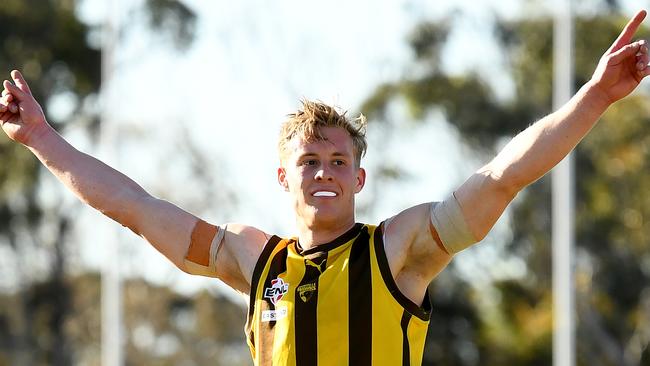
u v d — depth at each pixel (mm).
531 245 51250
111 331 33938
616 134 50906
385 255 8141
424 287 8234
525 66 51594
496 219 8039
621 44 7957
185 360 54594
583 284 51531
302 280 8227
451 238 8070
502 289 51125
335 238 8320
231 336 54750
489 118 51250
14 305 54812
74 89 53438
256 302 8367
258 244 8625
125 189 8930
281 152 8562
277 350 8141
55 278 55000
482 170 8070
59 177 9008
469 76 51281
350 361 7996
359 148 8523
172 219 8812
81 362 56156
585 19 50469
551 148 7832
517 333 50500
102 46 53594
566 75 34656
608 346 51625
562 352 32750
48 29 52812
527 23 51531
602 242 51594
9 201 53500
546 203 51375
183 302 54688
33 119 9062
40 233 54438
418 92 50781
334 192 8281
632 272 51625
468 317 50969
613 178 51125
